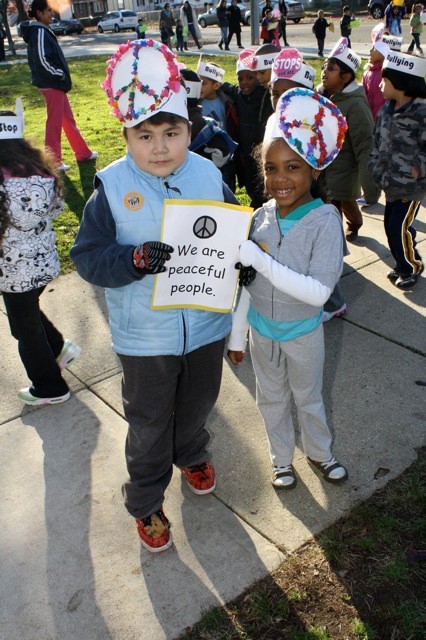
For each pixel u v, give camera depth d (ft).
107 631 7.44
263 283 8.08
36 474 9.96
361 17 101.96
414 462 9.70
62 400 11.61
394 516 8.71
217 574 8.05
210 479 9.32
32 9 23.67
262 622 7.40
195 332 7.64
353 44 65.31
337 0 122.93
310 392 8.73
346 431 10.49
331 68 14.98
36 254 9.94
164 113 6.59
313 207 7.74
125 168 7.16
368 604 7.53
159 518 8.43
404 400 11.17
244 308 8.47
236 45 77.61
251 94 14.26
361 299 14.73
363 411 10.95
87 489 9.59
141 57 6.53
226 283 7.48
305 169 7.46
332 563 8.07
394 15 57.52
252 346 8.73
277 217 7.94
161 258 6.66
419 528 8.47
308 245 7.70
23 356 11.08
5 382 12.30
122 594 7.88
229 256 7.34
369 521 8.66
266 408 9.02
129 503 8.21
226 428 10.71
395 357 12.44
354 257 16.84
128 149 7.14
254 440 10.40
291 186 7.49
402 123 13.19
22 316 10.49
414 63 12.65
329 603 7.57
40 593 7.97
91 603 7.79
